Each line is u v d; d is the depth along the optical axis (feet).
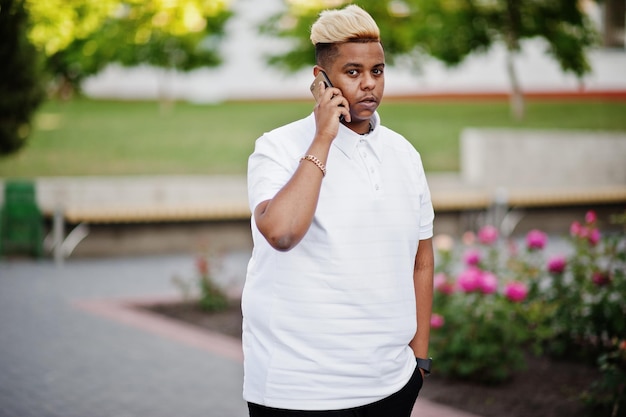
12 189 37.11
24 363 21.17
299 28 65.57
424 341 9.21
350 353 8.16
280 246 7.64
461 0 60.13
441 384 19.44
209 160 56.85
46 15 45.65
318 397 8.15
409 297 8.55
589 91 78.07
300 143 8.29
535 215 45.55
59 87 80.59
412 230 8.55
